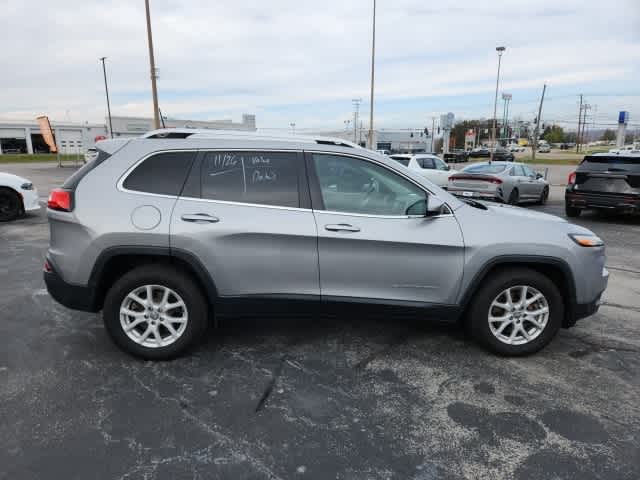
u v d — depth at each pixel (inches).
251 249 138.0
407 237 139.6
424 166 615.8
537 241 142.8
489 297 146.0
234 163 141.9
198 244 135.4
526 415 119.5
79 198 138.1
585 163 442.9
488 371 142.3
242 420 115.6
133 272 139.7
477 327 148.6
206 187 140.0
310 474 97.6
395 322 178.5
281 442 107.5
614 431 113.2
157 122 864.3
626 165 415.2
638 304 206.5
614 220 453.1
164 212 136.3
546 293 146.3
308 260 139.6
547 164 1699.1
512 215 149.9
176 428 111.8
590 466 100.8
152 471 97.3
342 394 128.4
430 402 125.1
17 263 264.1
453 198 148.1
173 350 143.2
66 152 2516.0
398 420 116.8
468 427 114.3
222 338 162.9
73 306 142.3
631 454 104.7
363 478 96.7
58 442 105.8
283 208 139.8
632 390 132.6
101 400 123.2
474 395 128.8
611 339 167.6
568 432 112.7
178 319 142.9
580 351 157.4
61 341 158.7
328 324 176.1
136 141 144.1
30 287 218.2
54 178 987.3
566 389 132.6
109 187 138.9
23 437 107.3
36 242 322.7
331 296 141.9
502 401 126.0
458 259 141.8
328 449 105.5
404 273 141.9
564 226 150.8
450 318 146.7
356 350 155.4
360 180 144.0
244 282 139.9
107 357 147.4
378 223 140.3
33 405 120.2
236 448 105.1
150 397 125.0
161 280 139.2
